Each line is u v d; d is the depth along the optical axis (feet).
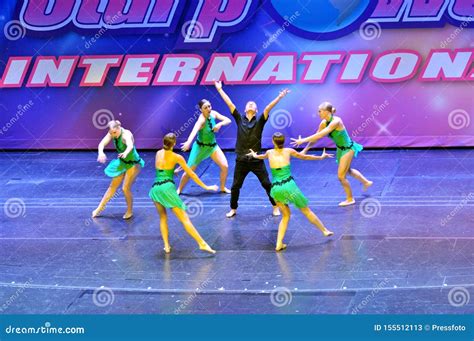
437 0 44.29
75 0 46.88
